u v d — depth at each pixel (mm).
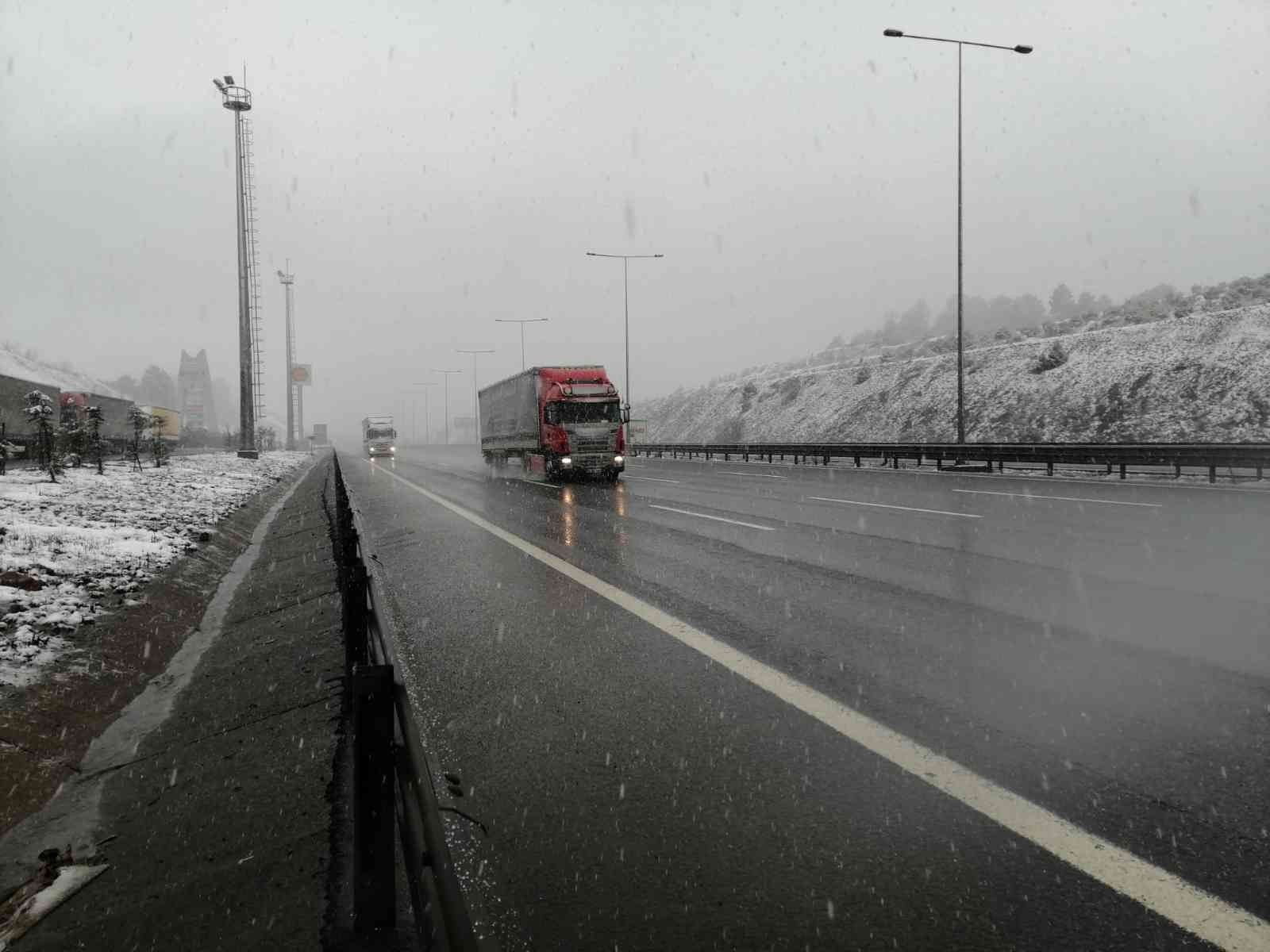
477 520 15594
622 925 2693
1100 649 5801
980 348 54000
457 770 4012
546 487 24234
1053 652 5754
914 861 3035
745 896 2838
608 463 26250
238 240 39969
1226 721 4359
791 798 3588
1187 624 6434
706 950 2547
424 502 19922
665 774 3891
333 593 9094
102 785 4711
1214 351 36406
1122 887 2811
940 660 5633
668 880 2961
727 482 24484
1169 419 34062
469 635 6742
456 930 1392
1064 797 3521
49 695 5555
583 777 3877
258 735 5125
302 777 4320
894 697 4887
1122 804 3443
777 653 5914
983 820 3328
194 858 3646
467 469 39156
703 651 6016
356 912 2432
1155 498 16266
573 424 26250
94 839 4035
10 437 26984
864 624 6684
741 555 10484
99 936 3094
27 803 4375
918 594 7781
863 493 19312
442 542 12586
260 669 6668
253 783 4363
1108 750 4008
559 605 7828
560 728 4539
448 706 4992
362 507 19141
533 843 3264
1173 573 8570
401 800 2248
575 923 2707
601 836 3303
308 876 3246
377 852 2434
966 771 3809
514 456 36219
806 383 70688
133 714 5973
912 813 3412
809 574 8969
